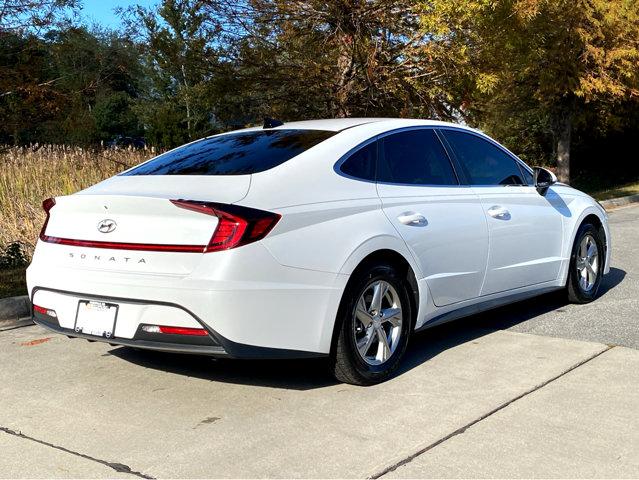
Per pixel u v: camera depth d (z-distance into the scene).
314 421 3.87
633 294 7.00
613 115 20.67
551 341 5.36
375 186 4.66
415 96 11.05
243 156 4.57
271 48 10.95
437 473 3.25
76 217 4.27
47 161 11.72
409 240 4.64
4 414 4.03
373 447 3.53
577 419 3.85
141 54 10.59
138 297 3.89
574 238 6.32
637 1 16.81
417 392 4.30
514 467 3.30
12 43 8.34
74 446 3.59
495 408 4.02
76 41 8.76
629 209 15.57
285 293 3.96
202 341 3.83
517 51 15.43
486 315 6.25
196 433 3.73
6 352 5.24
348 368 4.31
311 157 4.45
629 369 4.67
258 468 3.32
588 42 17.23
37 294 4.39
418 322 4.79
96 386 4.47
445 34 10.14
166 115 24.55
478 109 12.07
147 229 3.97
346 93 10.76
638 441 3.58
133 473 3.29
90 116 9.46
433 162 5.20
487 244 5.28
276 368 4.81
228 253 3.79
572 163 25.48
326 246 4.15
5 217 9.91
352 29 10.34
